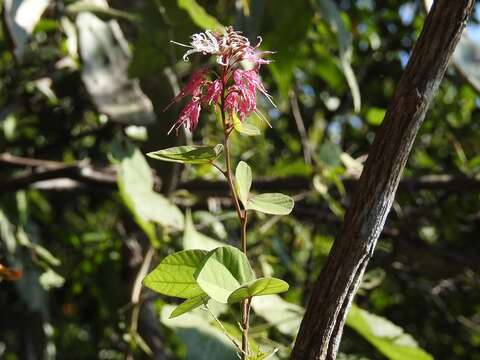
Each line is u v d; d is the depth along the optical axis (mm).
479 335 1745
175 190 1226
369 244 504
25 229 1446
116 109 1050
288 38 1257
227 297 504
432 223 1575
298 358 513
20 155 1584
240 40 526
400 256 1417
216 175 1385
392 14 1776
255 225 1458
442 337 1756
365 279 1134
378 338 999
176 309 545
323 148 1269
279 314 978
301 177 1300
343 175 1345
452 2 491
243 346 530
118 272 1387
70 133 1558
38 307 1392
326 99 1751
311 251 1534
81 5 1116
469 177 1327
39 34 1483
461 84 1584
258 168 1586
